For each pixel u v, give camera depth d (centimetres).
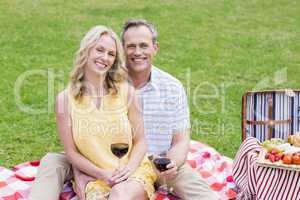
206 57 1091
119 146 446
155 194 458
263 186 450
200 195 450
